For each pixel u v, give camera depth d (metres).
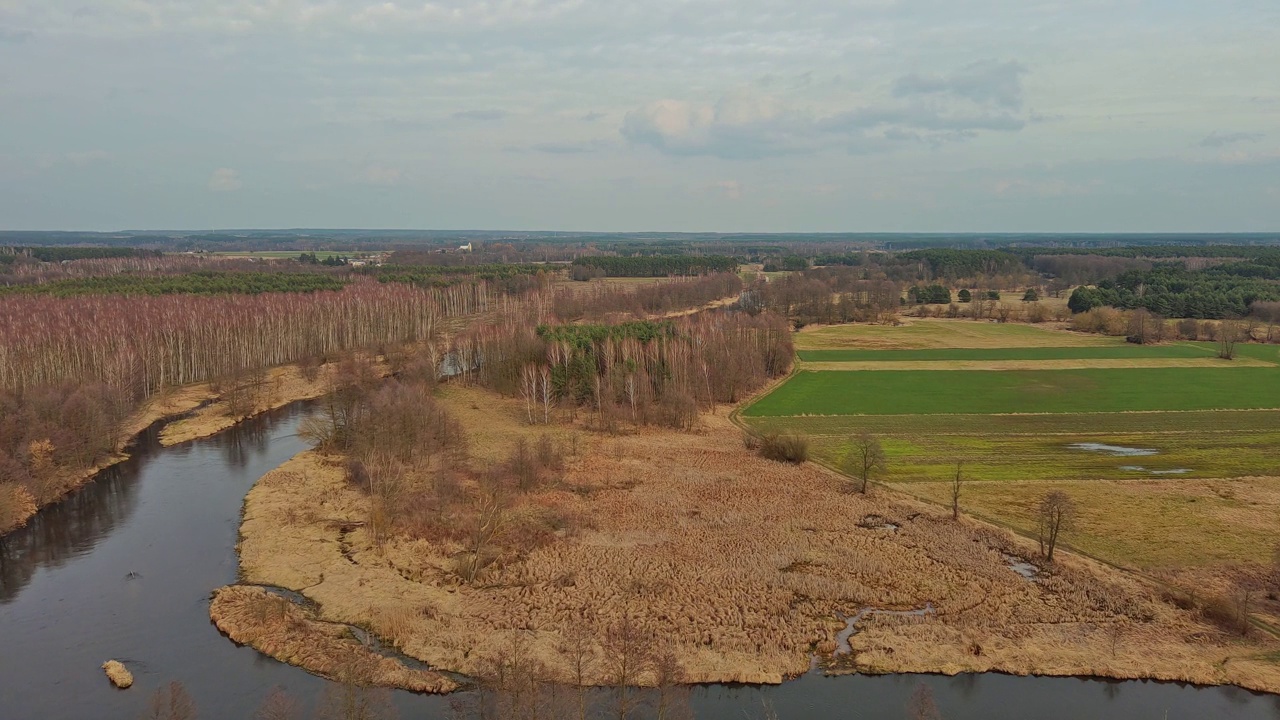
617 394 132.62
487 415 134.62
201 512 86.94
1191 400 142.00
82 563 73.38
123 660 56.47
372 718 47.69
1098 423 126.75
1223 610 62.22
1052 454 109.62
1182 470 101.25
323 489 93.38
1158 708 52.12
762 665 56.25
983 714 51.38
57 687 52.97
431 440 107.31
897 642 59.34
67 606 64.75
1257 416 129.62
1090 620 62.72
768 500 90.88
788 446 107.38
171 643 58.97
